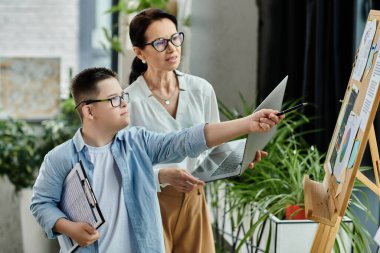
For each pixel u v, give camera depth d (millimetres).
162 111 3068
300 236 3225
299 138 4254
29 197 5242
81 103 2600
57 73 5867
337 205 2371
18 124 5418
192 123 3100
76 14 6137
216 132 2611
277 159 3918
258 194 3496
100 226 2521
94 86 2574
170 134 2719
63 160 2582
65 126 5418
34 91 5848
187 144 2645
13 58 5832
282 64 4621
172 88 3117
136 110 3055
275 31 4598
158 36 2957
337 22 3723
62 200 2605
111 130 2611
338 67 3752
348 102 2637
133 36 3020
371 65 2377
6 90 5828
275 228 3223
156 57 2973
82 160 2588
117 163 2611
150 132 2766
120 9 5387
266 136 2775
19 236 5590
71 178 2543
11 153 5188
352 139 2375
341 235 3248
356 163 2244
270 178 3656
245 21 4801
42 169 2615
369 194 3707
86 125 2633
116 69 6105
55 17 6121
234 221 4082
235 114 4301
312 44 4051
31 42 6129
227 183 4059
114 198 2596
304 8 4383
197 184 2814
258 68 4805
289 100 4438
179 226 3047
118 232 2570
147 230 2602
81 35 6152
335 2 3717
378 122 3557
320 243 2781
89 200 2482
